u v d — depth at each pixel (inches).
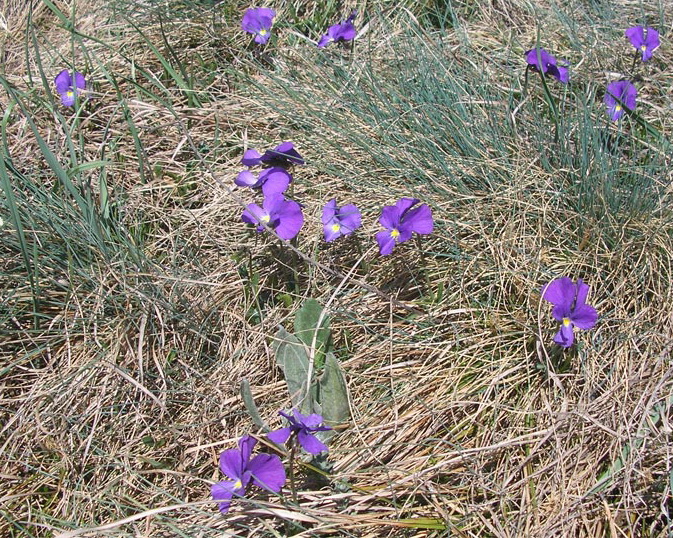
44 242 31.3
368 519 25.7
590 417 26.5
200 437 27.9
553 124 33.3
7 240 31.0
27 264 29.5
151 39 40.2
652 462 26.3
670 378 27.2
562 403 27.3
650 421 26.3
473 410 27.8
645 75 36.5
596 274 29.7
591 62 36.7
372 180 32.7
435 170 32.5
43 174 34.0
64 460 27.6
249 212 28.7
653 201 30.3
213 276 31.1
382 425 27.4
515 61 37.4
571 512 25.8
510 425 27.5
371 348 29.1
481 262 30.3
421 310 29.8
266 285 31.0
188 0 40.8
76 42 40.6
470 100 34.4
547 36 38.6
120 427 28.2
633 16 39.1
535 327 28.8
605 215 30.1
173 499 26.7
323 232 29.9
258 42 38.0
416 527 25.7
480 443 27.3
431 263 30.6
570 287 26.8
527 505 26.0
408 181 32.6
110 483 27.1
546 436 26.6
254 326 30.0
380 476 26.7
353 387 28.6
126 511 26.7
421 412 27.8
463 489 26.5
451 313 29.4
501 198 31.2
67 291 30.4
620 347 28.2
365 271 30.7
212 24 40.3
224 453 25.3
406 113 34.1
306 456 26.8
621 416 26.8
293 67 38.0
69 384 28.9
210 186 33.8
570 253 30.4
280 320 30.0
